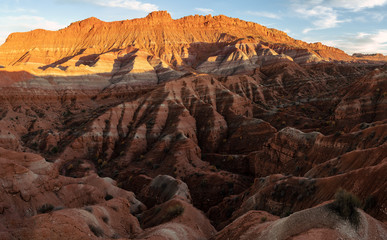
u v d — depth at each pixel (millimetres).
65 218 19641
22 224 17906
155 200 59188
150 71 187250
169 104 112250
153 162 86562
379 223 17094
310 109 114938
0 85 126500
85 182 48000
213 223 47219
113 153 96125
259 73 182375
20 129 107000
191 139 99250
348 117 88062
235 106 116812
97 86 165250
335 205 17000
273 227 19703
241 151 93500
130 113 110812
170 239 26875
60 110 135750
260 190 42750
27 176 32375
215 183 67625
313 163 53406
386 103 83562
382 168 26156
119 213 35250
